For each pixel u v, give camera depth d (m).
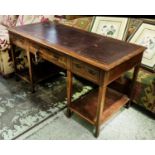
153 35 2.11
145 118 1.98
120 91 2.14
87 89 2.43
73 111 1.88
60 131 1.81
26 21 2.82
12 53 2.41
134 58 1.71
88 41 1.86
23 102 2.19
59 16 2.89
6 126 1.86
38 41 1.83
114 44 1.81
